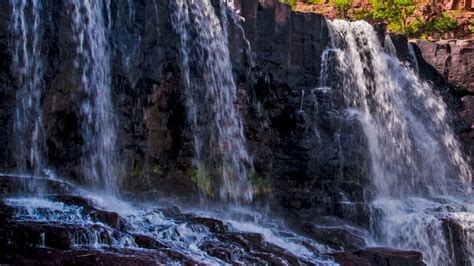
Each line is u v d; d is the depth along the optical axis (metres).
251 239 13.59
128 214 13.62
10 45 15.37
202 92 19.36
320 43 22.55
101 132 17.19
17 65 15.52
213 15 19.83
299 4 35.78
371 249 16.00
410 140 24.30
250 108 20.73
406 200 22.05
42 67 16.05
